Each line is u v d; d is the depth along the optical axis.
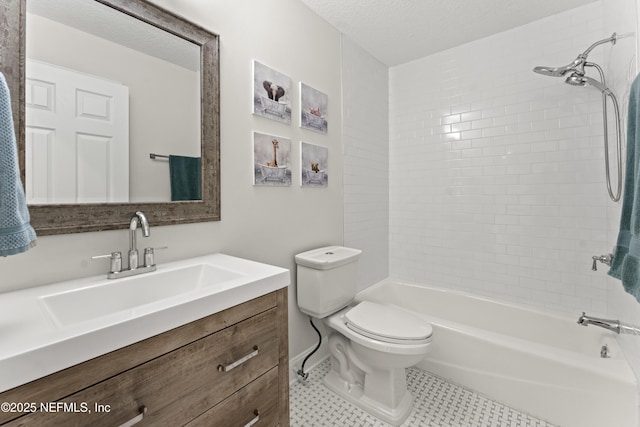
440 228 2.40
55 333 0.56
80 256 0.97
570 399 1.30
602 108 1.74
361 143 2.31
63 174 0.94
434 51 2.36
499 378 1.52
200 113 1.29
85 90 0.99
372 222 2.45
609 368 1.25
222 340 0.83
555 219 1.92
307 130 1.84
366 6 1.82
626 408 1.15
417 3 1.79
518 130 2.04
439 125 2.38
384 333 1.37
